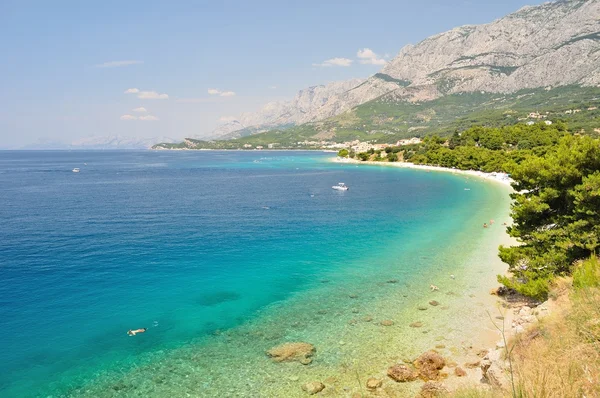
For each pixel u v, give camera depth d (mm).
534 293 26375
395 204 91000
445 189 118750
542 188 30484
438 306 31453
